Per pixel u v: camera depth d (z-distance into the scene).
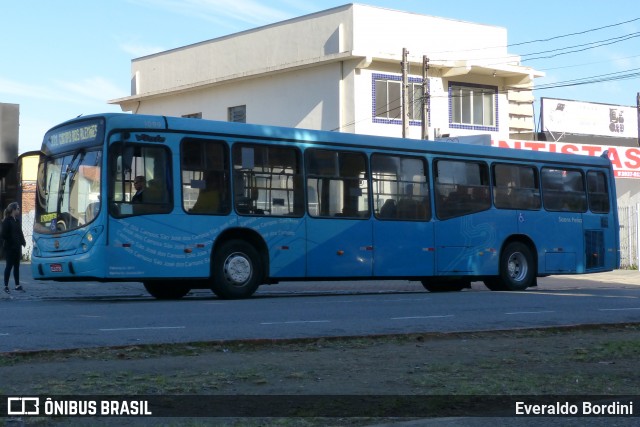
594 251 24.27
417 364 9.70
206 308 15.60
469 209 21.61
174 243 17.12
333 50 41.75
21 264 31.36
